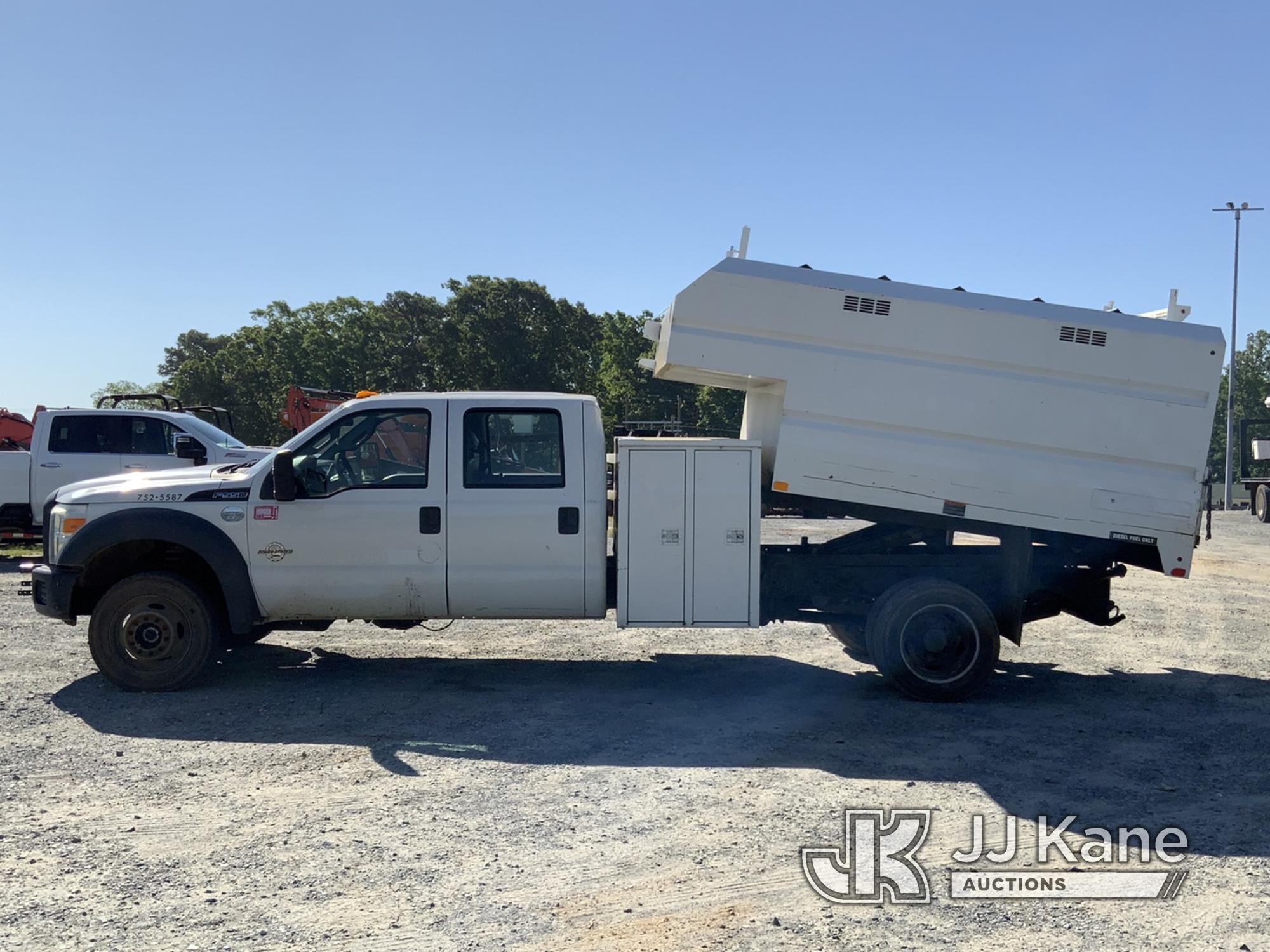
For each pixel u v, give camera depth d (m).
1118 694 7.96
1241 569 16.72
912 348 7.39
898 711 7.34
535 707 7.30
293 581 7.48
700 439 7.73
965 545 8.10
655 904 4.21
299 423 21.44
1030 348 7.39
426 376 69.94
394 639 9.74
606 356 68.19
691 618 7.58
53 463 14.62
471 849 4.74
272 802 5.33
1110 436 7.42
